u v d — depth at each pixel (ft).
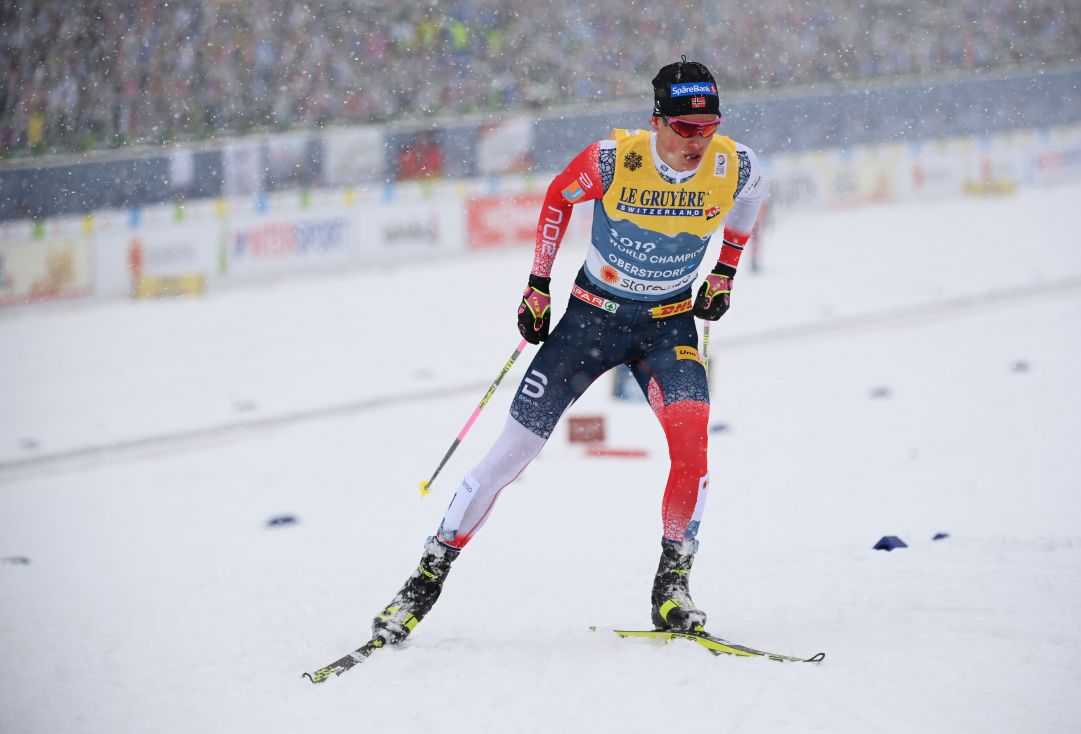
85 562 67.62
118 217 195.72
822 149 253.24
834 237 218.18
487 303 173.88
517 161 232.94
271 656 42.78
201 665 42.11
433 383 126.62
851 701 33.30
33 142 203.10
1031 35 284.61
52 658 43.88
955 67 274.57
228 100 218.18
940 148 266.36
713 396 108.78
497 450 41.88
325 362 140.97
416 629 45.80
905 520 64.08
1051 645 37.45
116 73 209.05
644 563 55.36
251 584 56.95
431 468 90.74
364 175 219.61
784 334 139.54
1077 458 75.46
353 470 92.07
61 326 173.37
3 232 186.29
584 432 91.35
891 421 92.58
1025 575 46.34
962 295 156.56
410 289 189.06
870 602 44.32
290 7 224.12
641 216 39.68
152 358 148.56
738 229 42.34
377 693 37.04
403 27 233.76
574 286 42.65
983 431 85.92
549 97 244.63
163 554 69.10
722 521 66.64
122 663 42.93
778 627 41.88
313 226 211.82
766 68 258.57
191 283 195.21
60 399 129.29
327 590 54.44
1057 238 201.16
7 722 37.19
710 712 33.19
